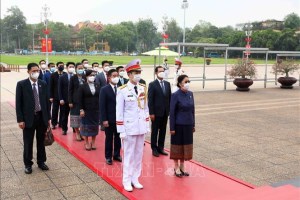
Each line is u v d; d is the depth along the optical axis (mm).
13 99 15305
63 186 5379
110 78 6309
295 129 9625
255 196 4828
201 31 77250
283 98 16453
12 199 4898
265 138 8547
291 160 6754
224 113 12203
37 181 5594
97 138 8266
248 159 6801
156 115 6793
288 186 5266
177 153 5562
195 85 22266
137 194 4965
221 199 4754
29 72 5836
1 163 6508
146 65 45562
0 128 9500
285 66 21109
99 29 104188
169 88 7004
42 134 6082
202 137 8609
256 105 14172
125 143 5148
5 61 55781
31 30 117750
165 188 5203
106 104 6273
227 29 70500
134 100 5137
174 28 93562
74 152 7074
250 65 19516
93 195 5027
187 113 5531
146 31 105562
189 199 4789
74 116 7934
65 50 108438
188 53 77625
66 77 8602
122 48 106500
